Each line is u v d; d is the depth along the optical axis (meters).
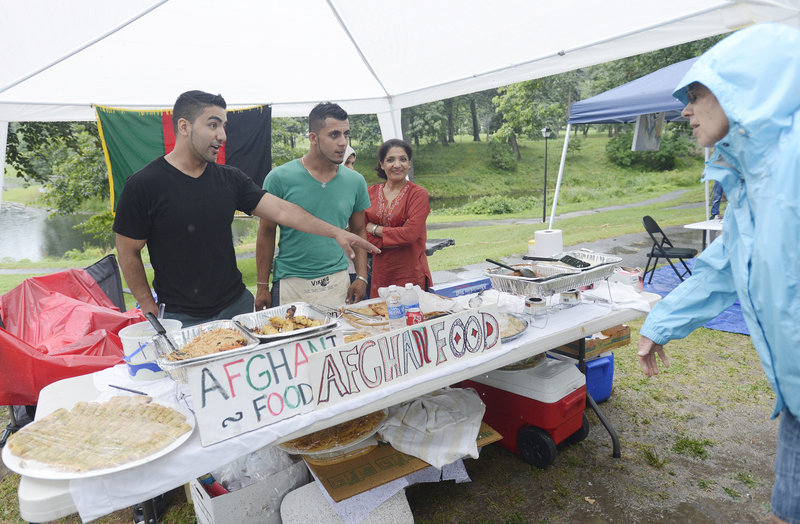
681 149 21.72
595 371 3.06
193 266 2.13
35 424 1.32
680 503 2.25
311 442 1.87
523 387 2.45
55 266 11.54
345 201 2.69
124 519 2.35
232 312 2.28
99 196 9.61
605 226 12.95
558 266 2.28
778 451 1.31
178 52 3.49
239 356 1.35
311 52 3.75
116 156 4.38
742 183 1.27
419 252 3.02
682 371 3.65
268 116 4.95
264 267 2.79
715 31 2.82
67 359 2.43
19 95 3.64
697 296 1.61
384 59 3.87
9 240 13.41
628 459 2.59
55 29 2.77
